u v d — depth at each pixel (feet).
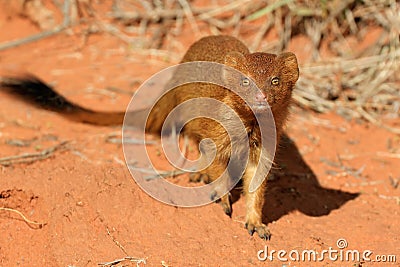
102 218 17.65
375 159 23.18
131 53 29.35
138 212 17.94
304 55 29.09
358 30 29.50
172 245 17.04
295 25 29.60
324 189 21.20
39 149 21.27
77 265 16.29
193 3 30.89
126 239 17.25
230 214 18.57
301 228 18.47
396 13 28.66
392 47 28.12
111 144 21.98
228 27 30.01
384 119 26.16
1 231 17.97
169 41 29.94
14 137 22.16
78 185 18.51
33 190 18.44
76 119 23.49
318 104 26.45
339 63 28.04
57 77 26.99
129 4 31.48
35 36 29.78
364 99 26.78
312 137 24.38
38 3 30.91
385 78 27.55
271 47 29.19
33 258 17.31
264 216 18.99
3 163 20.16
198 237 17.44
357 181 21.77
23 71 27.17
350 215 19.45
